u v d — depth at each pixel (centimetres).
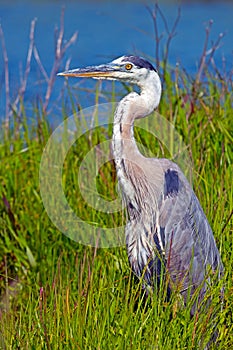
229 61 1953
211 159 1106
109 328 799
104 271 896
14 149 1325
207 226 904
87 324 809
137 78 909
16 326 868
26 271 1138
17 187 1221
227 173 1014
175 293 828
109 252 1002
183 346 794
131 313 795
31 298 995
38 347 806
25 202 1199
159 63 1340
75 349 786
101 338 782
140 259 907
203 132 1160
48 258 1111
